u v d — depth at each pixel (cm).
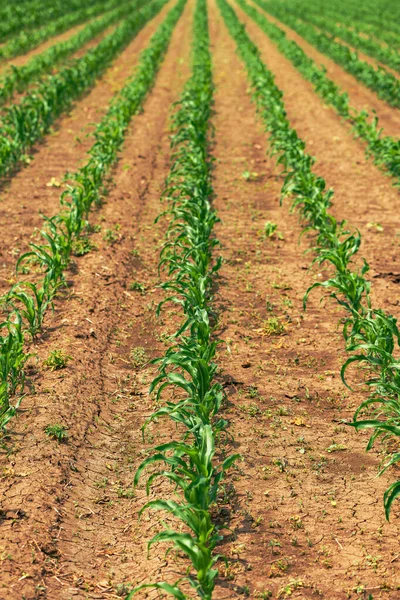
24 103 1722
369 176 1445
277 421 667
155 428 666
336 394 714
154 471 606
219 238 1135
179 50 3072
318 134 1755
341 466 605
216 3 5262
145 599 473
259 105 1969
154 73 2453
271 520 541
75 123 1822
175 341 816
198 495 483
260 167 1503
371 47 2892
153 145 1639
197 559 451
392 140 1450
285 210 1268
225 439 639
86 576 493
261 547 513
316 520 541
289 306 905
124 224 1170
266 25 3675
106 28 3609
